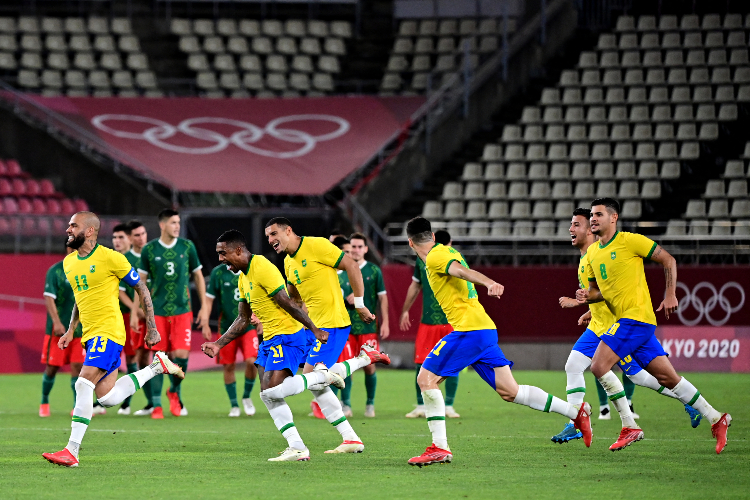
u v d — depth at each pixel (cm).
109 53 9875
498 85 8831
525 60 9069
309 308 2873
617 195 7706
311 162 8162
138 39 10150
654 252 2725
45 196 8088
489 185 7856
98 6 10400
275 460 2631
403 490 2158
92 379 2594
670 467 2506
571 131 8325
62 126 8388
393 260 6994
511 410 4206
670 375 2775
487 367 2581
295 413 4147
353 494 2106
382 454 2772
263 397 2652
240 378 6050
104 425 3638
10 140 8306
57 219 7381
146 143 8269
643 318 2730
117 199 8025
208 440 3147
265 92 9750
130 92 9606
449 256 2481
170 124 8625
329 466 2531
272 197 8438
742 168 7669
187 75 9962
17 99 8656
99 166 8112
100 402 2641
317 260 2844
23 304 6444
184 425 3644
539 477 2341
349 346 4003
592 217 2778
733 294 6091
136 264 4081
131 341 4128
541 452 2812
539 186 7800
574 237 3100
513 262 7056
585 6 9619
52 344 3962
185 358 4041
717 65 8838
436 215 7706
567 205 7619
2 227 7256
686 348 6059
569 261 7069
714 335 6059
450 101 8731
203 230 7706
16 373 6275
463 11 10419
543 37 9125
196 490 2164
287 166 8088
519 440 3112
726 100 8469
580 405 2627
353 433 2812
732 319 6084
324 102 9031
